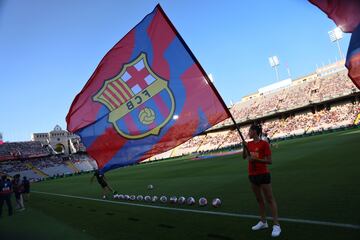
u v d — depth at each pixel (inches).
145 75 350.9
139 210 483.8
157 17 348.2
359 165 571.5
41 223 487.8
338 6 173.9
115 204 589.3
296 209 343.0
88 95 356.5
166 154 3577.8
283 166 744.3
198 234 306.7
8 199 628.4
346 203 334.3
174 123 343.0
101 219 453.4
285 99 3009.4
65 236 372.2
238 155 1624.0
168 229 342.6
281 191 455.5
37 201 880.3
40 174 3371.1
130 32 353.1
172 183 824.3
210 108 333.1
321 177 518.9
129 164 346.9
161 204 510.0
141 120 350.3
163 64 347.3
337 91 2524.6
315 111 2755.9
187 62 343.0
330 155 807.1
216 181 709.9
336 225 269.9
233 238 278.5
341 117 2390.5
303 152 1024.9
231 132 3324.3
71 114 358.0
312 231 264.5
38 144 4222.4
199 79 340.5
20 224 502.3
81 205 651.5
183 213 412.5
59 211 605.9
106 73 355.6
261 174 272.4
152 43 349.7
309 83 2982.3
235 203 425.4
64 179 2218.3
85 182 1515.7
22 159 3686.0
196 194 566.6
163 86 347.3
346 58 190.2
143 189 785.6
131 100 353.4
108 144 353.4
